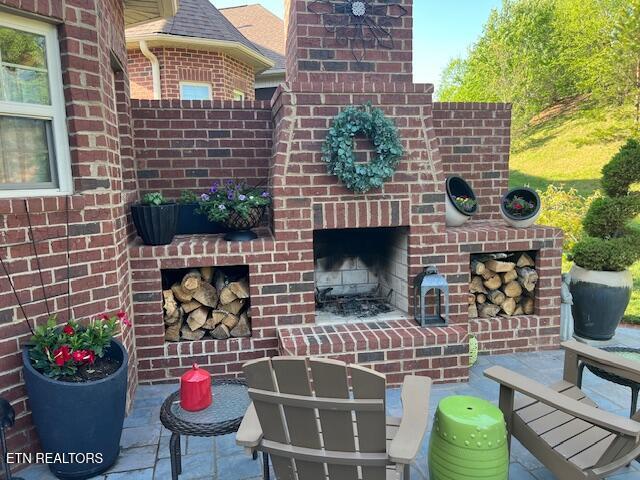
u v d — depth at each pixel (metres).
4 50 2.49
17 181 2.61
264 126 4.48
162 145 4.32
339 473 1.82
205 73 9.09
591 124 13.56
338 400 1.69
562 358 4.12
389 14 3.85
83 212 2.80
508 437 2.32
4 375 2.47
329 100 3.64
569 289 4.63
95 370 2.56
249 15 14.79
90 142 2.82
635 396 2.56
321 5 3.74
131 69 8.88
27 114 2.59
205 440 2.87
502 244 4.10
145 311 3.62
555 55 14.98
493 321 4.23
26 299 2.55
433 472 2.14
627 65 11.72
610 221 4.54
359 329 3.71
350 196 3.73
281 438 1.85
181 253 3.61
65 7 2.63
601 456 1.94
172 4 4.47
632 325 5.12
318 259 4.63
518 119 15.27
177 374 3.70
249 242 3.69
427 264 3.94
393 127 3.62
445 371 3.61
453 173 4.91
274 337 3.79
